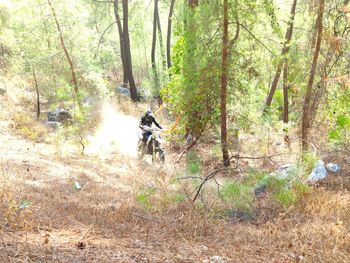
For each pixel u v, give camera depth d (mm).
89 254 4199
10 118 17281
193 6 14312
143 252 4480
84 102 20344
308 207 7000
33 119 18250
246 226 6180
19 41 19000
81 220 5773
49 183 8328
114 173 10508
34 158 11117
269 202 7277
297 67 13664
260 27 12234
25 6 18391
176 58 15445
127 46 27781
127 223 5793
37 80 20172
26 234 4633
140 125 12648
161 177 8805
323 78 12406
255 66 12445
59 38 19000
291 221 6379
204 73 12578
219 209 6797
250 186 8047
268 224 6195
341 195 8117
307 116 12328
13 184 7438
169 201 7055
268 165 11359
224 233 5660
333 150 11641
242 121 13773
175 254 4527
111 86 27969
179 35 15125
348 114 13000
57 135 14047
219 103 13258
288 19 14555
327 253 4836
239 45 12406
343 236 5520
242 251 4883
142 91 29031
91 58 20859
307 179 9062
